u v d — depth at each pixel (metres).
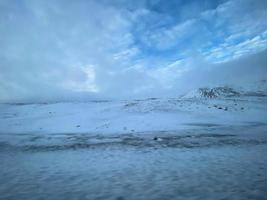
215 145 12.71
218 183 5.90
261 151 10.68
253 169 7.30
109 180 6.44
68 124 25.62
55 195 5.30
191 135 16.91
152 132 18.98
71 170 7.72
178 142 14.02
